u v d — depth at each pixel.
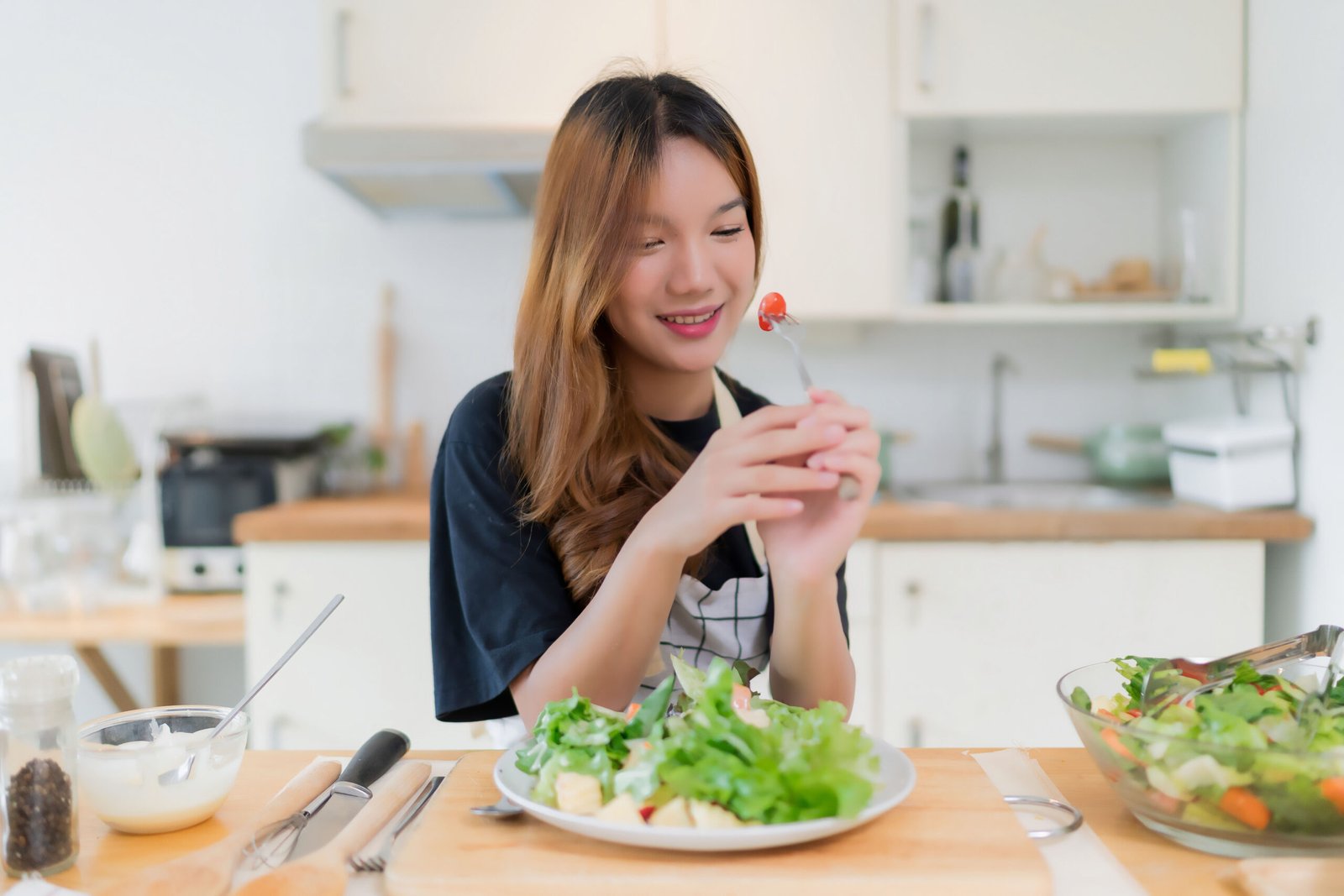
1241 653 0.81
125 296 2.69
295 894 0.65
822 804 0.70
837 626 0.99
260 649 2.11
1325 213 1.98
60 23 2.66
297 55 2.67
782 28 2.30
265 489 2.37
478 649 1.07
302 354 2.71
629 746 0.76
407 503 2.39
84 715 2.71
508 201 2.54
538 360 1.08
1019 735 2.08
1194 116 2.35
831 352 2.67
